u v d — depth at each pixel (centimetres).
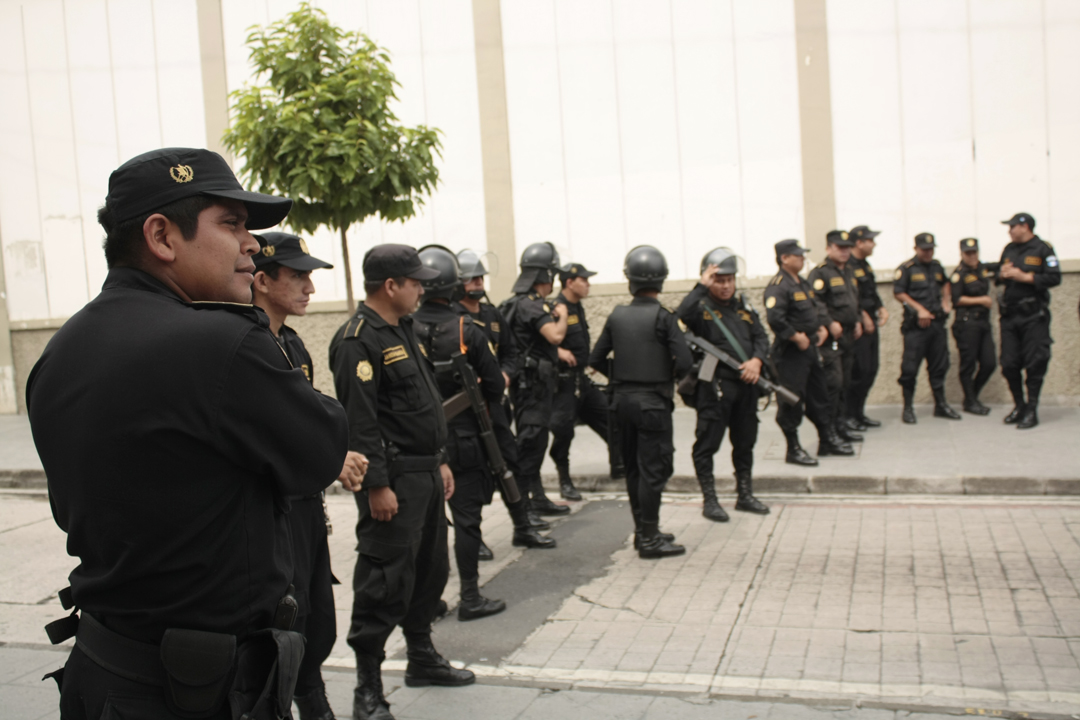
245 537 161
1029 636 390
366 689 331
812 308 719
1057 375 920
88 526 155
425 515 349
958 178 924
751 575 495
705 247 977
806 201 954
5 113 1106
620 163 988
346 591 509
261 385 159
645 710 340
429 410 349
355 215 641
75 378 156
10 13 1092
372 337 341
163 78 1070
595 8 980
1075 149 898
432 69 1012
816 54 942
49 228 1110
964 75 917
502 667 389
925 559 504
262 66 639
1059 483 622
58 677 170
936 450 734
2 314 1126
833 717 326
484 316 596
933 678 354
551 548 571
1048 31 896
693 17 964
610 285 995
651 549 534
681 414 990
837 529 575
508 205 1007
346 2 1022
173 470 152
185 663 154
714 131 968
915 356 858
